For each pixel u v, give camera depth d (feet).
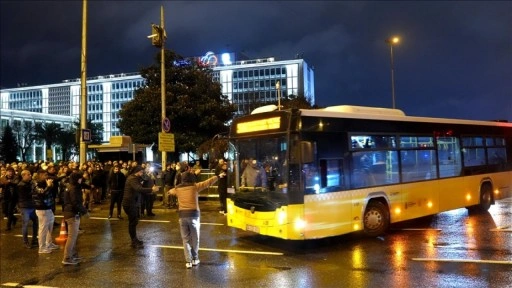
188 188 26.78
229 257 28.66
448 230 36.19
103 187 68.03
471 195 43.32
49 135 300.61
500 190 47.21
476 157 44.75
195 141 100.01
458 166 42.39
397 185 35.58
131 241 34.01
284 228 28.60
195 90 103.14
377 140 34.63
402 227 38.29
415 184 37.17
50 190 31.94
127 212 32.53
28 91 499.10
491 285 21.16
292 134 29.25
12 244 35.12
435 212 38.91
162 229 40.55
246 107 195.72
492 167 46.55
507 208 49.06
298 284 22.17
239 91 387.14
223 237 35.81
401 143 36.65
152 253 30.48
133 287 22.40
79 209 28.17
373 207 33.83
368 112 36.35
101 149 95.25
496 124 48.34
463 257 26.86
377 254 28.48
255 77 385.09
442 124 41.24
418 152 38.11
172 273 24.97
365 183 33.14
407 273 23.66
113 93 445.78
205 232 38.24
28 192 33.86
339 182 31.27
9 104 508.94
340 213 30.96
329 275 23.73
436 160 39.83
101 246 33.42
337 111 32.86
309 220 29.01
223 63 398.42
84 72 60.59
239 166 32.94
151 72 104.06
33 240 34.50
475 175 44.09
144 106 101.50
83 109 60.34
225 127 105.81
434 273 23.52
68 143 304.71
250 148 31.99
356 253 28.94
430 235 34.35
